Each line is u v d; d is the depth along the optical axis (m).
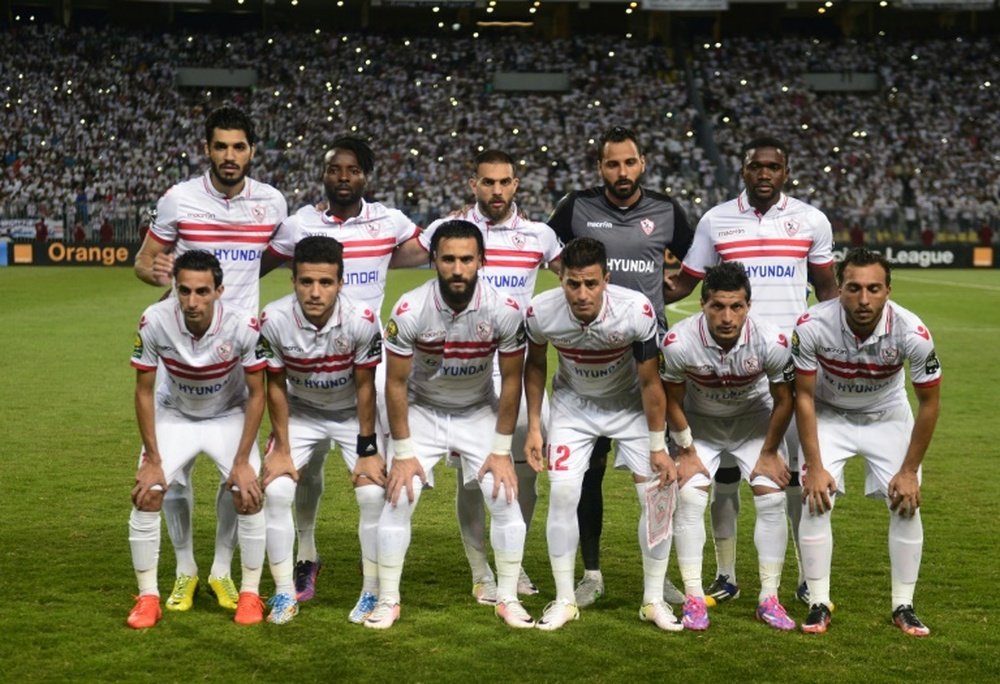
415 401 5.71
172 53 42.03
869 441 5.52
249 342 5.39
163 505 5.61
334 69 42.56
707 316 5.27
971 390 12.55
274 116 40.72
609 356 5.45
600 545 6.82
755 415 5.70
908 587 5.35
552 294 5.45
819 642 5.11
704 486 5.50
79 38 41.91
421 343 5.42
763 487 5.48
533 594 5.91
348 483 8.33
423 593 5.85
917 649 5.00
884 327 5.22
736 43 44.66
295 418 5.70
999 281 29.53
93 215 33.94
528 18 46.56
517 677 4.65
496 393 6.02
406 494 5.39
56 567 6.13
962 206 37.75
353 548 6.71
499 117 41.19
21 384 12.46
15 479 8.21
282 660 4.83
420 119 41.00
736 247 6.17
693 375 5.45
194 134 39.38
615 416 5.63
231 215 5.96
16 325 18.06
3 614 5.36
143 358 5.32
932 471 8.70
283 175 38.25
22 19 43.81
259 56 42.62
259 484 5.41
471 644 5.05
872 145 40.47
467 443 5.63
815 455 5.34
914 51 44.19
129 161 38.16
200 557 6.51
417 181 38.22
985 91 42.44
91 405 11.23
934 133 40.91
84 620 5.31
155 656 4.87
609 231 6.24
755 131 40.97
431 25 46.28
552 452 5.57
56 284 26.30
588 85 42.50
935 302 23.56
